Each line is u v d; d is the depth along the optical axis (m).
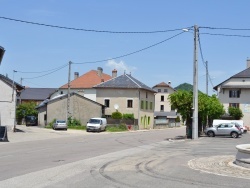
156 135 45.12
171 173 13.32
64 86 92.06
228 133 41.78
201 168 14.73
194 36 35.09
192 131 36.47
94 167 14.56
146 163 16.16
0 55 37.31
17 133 42.56
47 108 65.38
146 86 74.75
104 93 69.56
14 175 12.20
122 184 10.91
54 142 30.61
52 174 12.51
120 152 21.78
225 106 72.00
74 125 61.66
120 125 62.53
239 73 72.50
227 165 15.70
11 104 44.00
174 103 39.16
